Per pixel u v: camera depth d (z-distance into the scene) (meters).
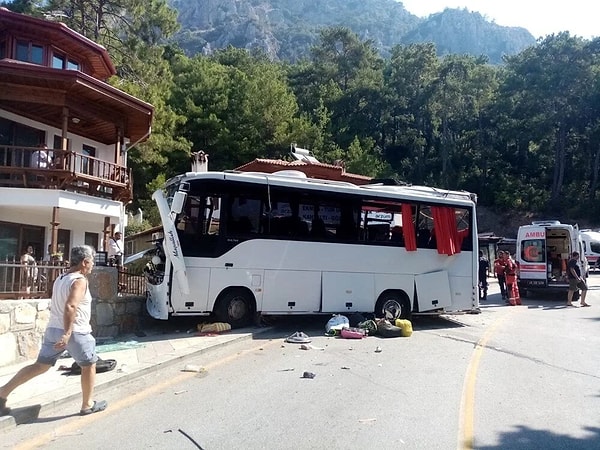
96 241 23.42
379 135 75.38
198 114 46.34
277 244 12.71
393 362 9.76
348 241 13.47
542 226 22.30
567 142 69.25
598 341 12.34
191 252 11.95
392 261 13.92
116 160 20.30
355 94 75.25
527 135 67.75
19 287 9.89
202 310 11.97
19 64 16.44
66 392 7.03
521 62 68.69
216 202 12.25
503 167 71.56
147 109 20.14
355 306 13.40
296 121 49.22
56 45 21.44
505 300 21.67
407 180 69.81
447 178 68.88
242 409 6.79
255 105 48.03
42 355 6.09
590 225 59.84
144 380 8.16
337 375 8.66
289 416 6.53
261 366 9.22
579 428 6.27
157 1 41.94
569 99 64.69
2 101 17.80
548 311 18.19
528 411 6.90
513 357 10.37
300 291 12.87
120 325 11.80
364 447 5.52
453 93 70.00
